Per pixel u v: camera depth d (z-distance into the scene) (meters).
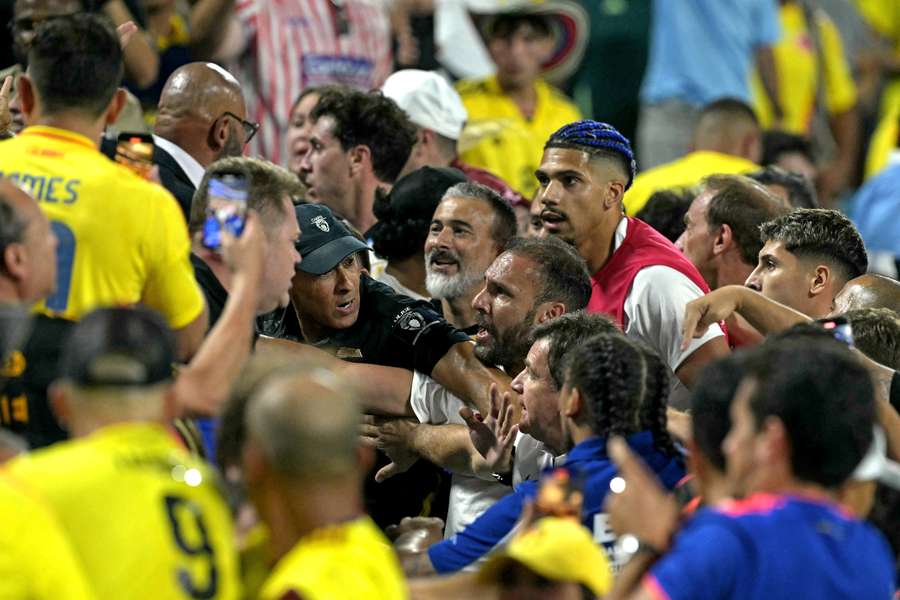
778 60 40.16
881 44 44.91
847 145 42.19
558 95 33.56
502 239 21.05
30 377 15.69
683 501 14.73
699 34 38.59
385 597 12.03
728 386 13.28
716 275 22.14
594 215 20.69
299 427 11.88
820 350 12.80
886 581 12.57
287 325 21.17
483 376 19.38
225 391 15.03
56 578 11.70
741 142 31.33
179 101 20.94
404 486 20.02
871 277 19.84
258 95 29.67
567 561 13.41
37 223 14.92
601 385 15.41
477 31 35.31
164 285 16.16
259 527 12.95
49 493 11.87
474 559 16.25
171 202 16.28
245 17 29.44
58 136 16.30
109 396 12.45
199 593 12.20
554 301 19.02
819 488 12.58
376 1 31.44
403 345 20.00
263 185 17.27
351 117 24.59
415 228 22.27
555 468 16.16
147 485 12.23
